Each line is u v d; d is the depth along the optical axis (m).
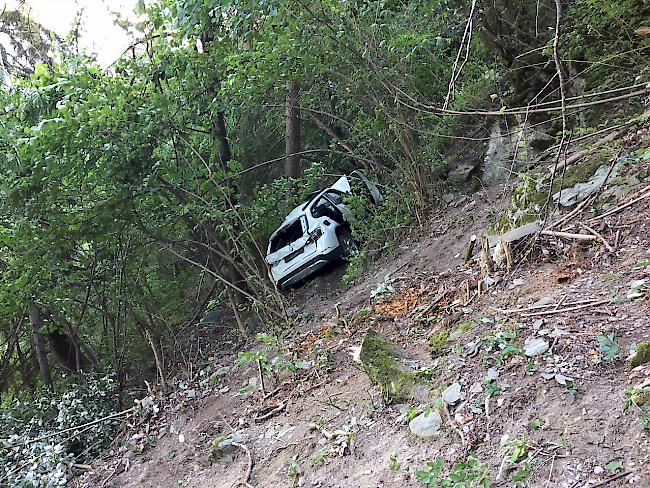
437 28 9.38
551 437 3.02
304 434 5.00
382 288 7.38
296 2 7.58
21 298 8.93
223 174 9.66
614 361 3.28
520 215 5.76
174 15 7.69
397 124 9.21
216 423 6.62
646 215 4.61
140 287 10.28
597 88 7.28
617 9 7.28
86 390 9.41
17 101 8.83
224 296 11.10
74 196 8.92
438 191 9.92
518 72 8.98
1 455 8.00
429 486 3.26
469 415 3.60
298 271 11.53
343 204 10.66
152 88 9.12
